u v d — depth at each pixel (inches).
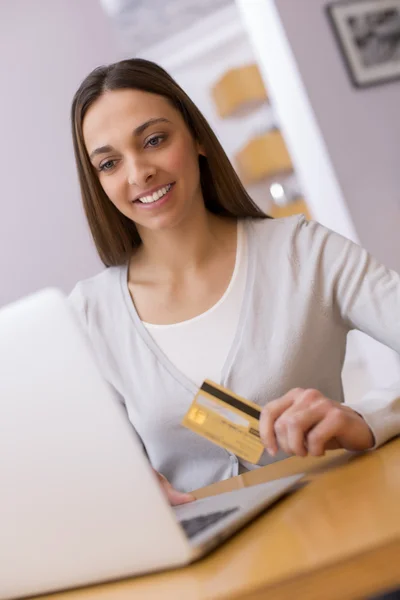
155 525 26.4
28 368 26.6
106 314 62.2
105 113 55.5
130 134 55.1
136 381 58.9
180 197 56.6
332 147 153.3
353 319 57.5
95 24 161.5
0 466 27.5
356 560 21.7
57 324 26.2
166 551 26.6
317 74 153.3
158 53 172.7
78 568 28.0
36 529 27.9
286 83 154.3
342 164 153.6
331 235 59.8
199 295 59.7
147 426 57.7
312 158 154.6
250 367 56.3
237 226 62.5
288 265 58.8
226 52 171.5
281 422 39.3
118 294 62.3
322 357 57.7
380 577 21.6
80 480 26.6
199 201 59.9
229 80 167.0
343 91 154.0
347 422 39.3
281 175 169.3
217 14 167.3
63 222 157.8
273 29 153.4
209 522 31.8
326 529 26.0
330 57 153.9
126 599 25.4
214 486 47.9
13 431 27.1
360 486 31.9
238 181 62.1
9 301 156.7
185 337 58.9
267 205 170.9
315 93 153.0
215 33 168.6
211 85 174.4
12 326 26.6
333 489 33.2
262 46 155.0
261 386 55.8
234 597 22.0
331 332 58.1
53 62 159.2
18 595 29.8
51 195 157.8
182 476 58.3
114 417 26.0
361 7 155.4
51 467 26.9
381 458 37.4
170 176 55.8
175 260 60.0
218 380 56.8
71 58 159.8
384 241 154.4
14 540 28.4
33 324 26.4
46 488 27.1
